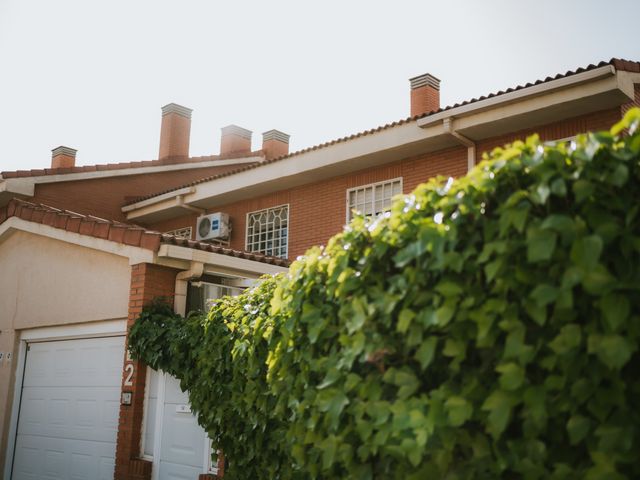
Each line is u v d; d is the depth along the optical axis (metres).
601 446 2.19
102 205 16.12
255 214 14.58
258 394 4.85
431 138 10.72
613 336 2.18
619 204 2.29
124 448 7.41
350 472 3.09
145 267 7.76
